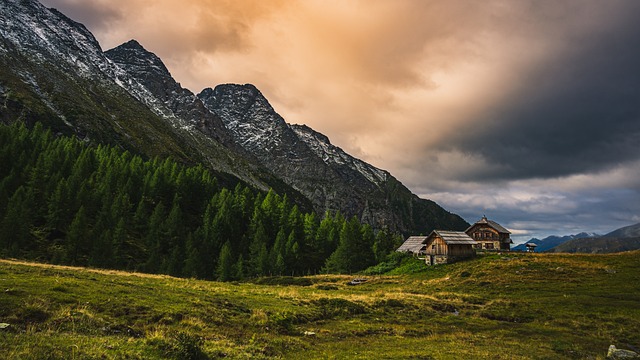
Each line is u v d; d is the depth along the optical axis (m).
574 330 33.62
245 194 147.50
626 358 24.66
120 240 89.94
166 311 26.47
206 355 17.81
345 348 24.62
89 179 114.94
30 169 104.06
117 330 21.08
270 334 26.47
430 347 25.84
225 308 31.38
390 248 130.00
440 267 82.31
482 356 23.61
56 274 33.94
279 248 104.06
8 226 76.00
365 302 43.28
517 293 53.09
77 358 13.92
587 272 60.69
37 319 19.88
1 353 13.30
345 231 110.19
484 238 118.44
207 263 97.06
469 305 46.03
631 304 41.94
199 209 137.00
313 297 43.22
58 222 90.81
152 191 125.25
